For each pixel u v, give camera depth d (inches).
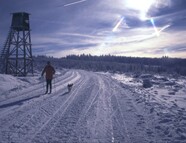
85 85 887.7
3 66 1401.3
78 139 256.8
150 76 1585.9
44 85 837.2
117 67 4104.3
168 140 255.6
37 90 684.1
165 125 315.0
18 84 770.2
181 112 407.5
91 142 247.9
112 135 273.1
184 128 300.0
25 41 1423.5
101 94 631.2
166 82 1127.0
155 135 273.9
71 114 378.6
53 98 541.6
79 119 346.9
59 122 327.0
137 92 696.4
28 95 573.6
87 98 553.0
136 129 298.5
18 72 1401.3
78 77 1382.9
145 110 418.9
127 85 941.8
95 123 326.0
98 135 272.5
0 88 621.9
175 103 515.5
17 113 371.6
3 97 520.1
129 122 333.7
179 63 5216.5
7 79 790.5
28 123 315.9
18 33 1428.4
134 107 447.8
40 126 303.9
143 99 548.1
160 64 5979.3
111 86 871.1
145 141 252.1
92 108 431.5
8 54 1401.3
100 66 4148.6
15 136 259.9
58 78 1226.6
